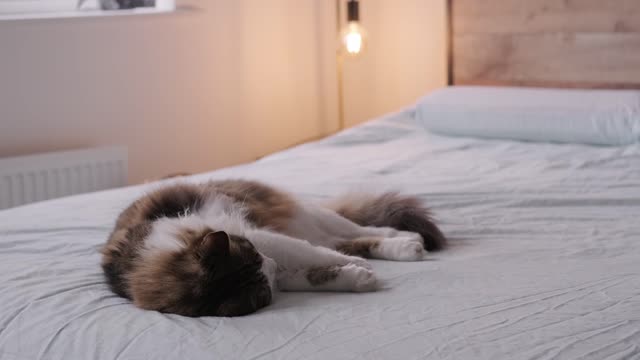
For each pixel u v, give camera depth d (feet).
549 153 7.83
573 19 8.88
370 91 10.47
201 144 9.23
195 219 4.96
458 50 9.63
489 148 8.16
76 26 8.05
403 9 10.07
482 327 4.10
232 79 9.44
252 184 5.70
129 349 4.03
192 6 8.94
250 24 9.54
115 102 8.43
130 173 8.64
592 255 5.30
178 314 4.41
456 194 6.57
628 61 8.69
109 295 4.74
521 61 9.25
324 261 4.90
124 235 4.98
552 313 4.28
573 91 8.52
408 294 4.67
